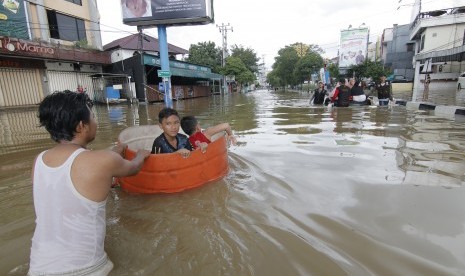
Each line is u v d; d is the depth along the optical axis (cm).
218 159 337
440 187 304
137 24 1235
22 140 633
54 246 163
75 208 165
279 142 531
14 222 259
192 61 3841
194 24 1245
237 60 3769
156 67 2080
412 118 812
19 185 351
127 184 315
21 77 1591
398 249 201
